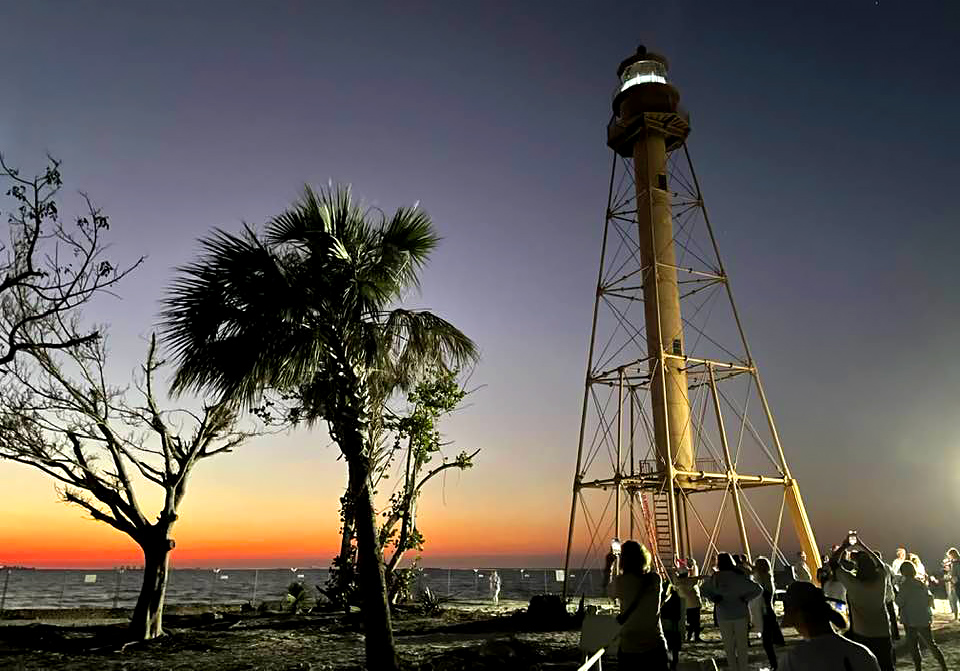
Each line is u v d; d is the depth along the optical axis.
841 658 3.53
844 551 8.77
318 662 12.45
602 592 8.23
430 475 20.83
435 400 18.88
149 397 16.84
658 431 26.31
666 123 30.17
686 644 14.15
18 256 12.45
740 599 9.21
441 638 15.85
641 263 28.69
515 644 13.03
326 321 11.11
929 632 9.30
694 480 25.25
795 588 3.76
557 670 11.24
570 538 27.67
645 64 32.53
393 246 12.12
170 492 16.70
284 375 10.69
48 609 23.86
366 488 10.75
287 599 23.84
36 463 15.61
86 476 15.94
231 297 10.64
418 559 22.81
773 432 27.03
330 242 11.48
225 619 20.38
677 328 27.45
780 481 26.33
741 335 27.89
